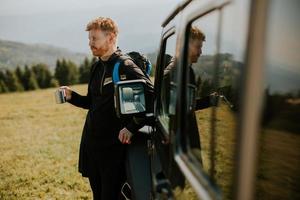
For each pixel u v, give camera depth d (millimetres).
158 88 2750
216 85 1717
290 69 1056
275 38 999
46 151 11062
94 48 3480
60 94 4020
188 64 1777
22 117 23047
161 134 2334
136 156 3203
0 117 23719
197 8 1624
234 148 979
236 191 929
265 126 1053
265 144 1086
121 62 3443
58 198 6480
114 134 3525
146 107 3125
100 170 3672
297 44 1069
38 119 21266
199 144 1813
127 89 2861
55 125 17875
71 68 106688
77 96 4117
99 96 3596
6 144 13141
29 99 41781
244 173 912
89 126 3672
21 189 7109
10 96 46969
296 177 1121
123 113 2848
